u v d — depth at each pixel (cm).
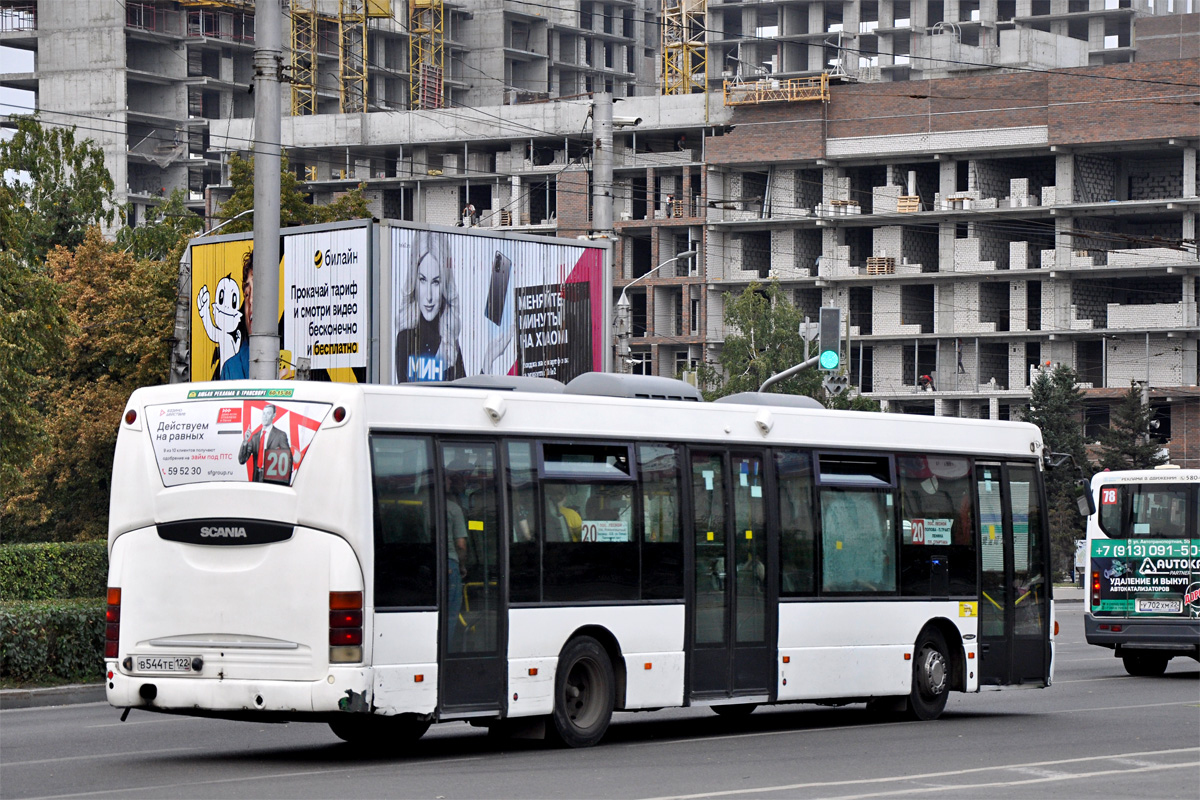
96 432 6406
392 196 14662
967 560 2373
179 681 1720
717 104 13188
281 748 1911
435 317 4462
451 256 4525
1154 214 11769
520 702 1816
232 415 1727
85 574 4222
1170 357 11638
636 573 1952
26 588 4072
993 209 12069
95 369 6688
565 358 4862
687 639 1998
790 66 19038
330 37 17850
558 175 13700
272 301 2764
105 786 1542
